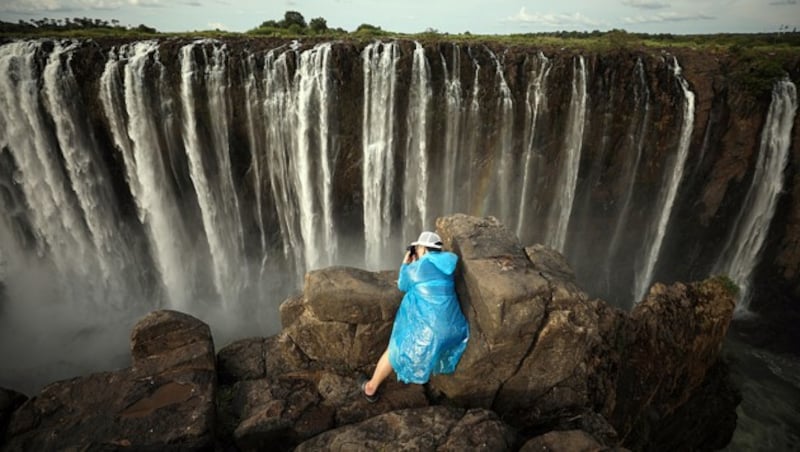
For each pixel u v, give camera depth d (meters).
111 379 5.01
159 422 4.57
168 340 5.50
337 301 5.21
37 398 4.75
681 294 10.00
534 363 4.86
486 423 4.34
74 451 4.27
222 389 5.42
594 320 4.72
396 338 4.71
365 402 5.05
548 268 5.25
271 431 4.70
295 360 5.71
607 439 4.98
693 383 10.38
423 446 4.14
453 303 4.64
